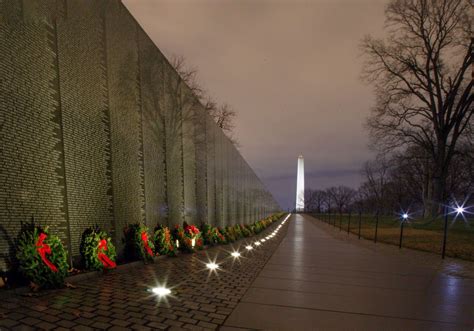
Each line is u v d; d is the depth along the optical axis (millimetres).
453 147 31703
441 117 31562
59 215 7070
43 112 6781
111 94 9305
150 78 11719
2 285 5352
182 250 11453
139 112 10836
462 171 45500
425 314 5004
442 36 30359
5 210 5770
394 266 9414
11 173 5934
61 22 7473
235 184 27578
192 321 4426
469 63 29141
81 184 7859
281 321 4562
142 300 5254
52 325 3973
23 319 4105
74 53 7852
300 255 11625
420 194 58188
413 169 49531
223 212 22109
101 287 6000
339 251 12961
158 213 11867
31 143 6430
